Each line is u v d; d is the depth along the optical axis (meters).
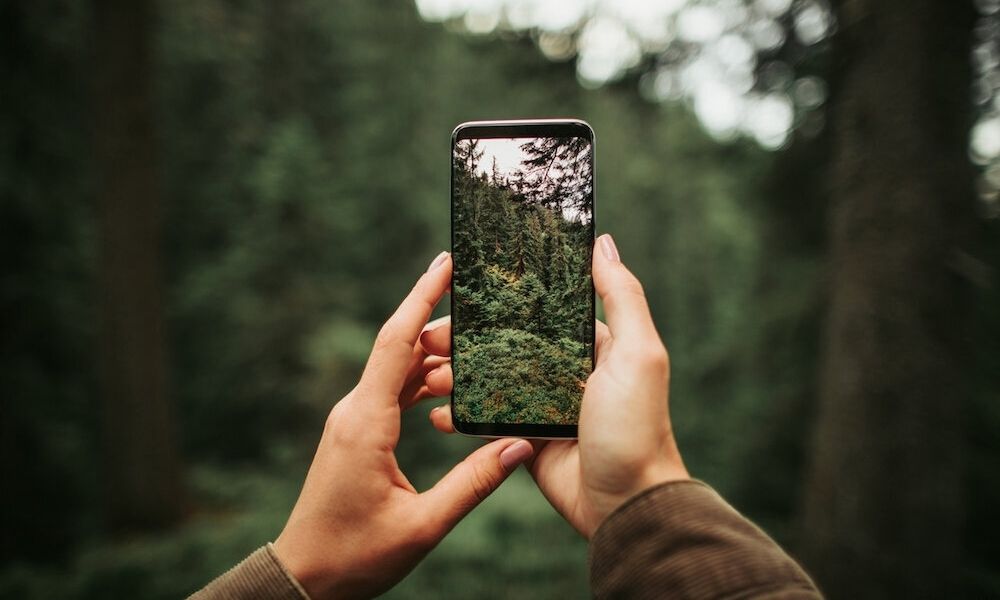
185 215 16.30
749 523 0.77
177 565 7.09
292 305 15.09
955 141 3.55
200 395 15.19
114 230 8.51
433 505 1.07
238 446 15.32
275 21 17.69
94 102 8.48
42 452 9.50
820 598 0.70
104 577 6.89
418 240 19.23
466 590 5.72
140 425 8.62
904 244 3.57
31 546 9.16
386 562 1.04
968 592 4.79
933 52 3.52
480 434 1.30
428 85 20.45
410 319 1.12
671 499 0.77
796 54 4.57
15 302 9.47
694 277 23.86
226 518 9.41
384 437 1.07
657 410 0.95
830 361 3.96
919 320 3.56
